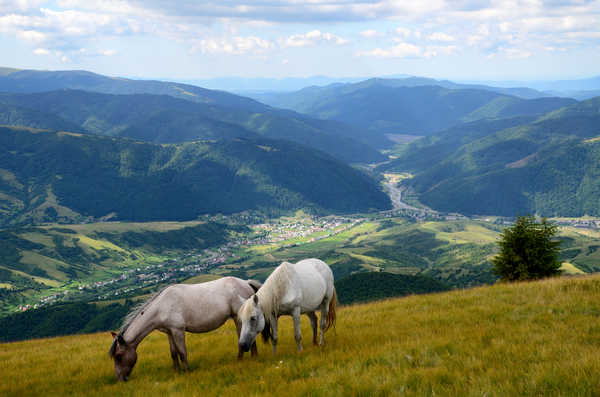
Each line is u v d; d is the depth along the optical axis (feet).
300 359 34.40
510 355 27.86
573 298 46.03
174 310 35.68
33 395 34.96
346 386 24.91
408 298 71.82
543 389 21.04
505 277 110.32
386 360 29.99
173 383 32.09
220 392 28.22
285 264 36.91
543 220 106.01
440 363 27.99
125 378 35.42
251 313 34.91
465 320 42.98
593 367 22.62
